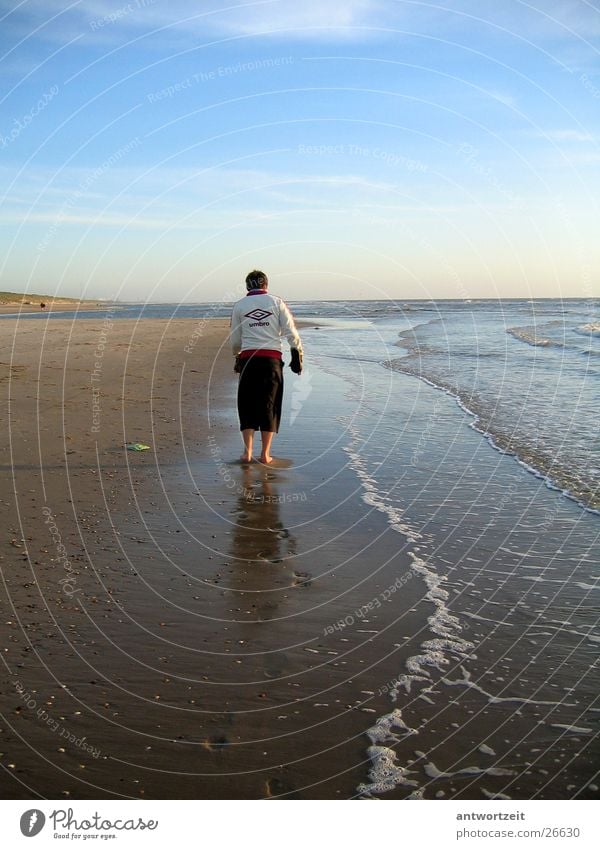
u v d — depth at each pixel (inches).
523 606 142.0
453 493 221.6
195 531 184.1
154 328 1035.3
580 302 2940.5
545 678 115.0
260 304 259.6
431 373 522.0
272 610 139.8
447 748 97.8
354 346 778.2
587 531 185.9
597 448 278.5
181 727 101.8
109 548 170.2
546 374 502.9
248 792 89.8
